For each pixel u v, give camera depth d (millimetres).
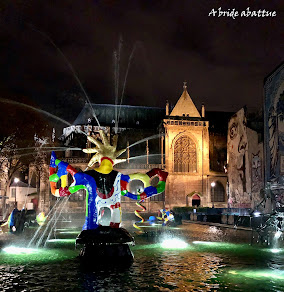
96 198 17859
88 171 18328
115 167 93750
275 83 52875
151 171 19891
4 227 41344
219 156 104938
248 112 70875
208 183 97438
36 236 30938
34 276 13844
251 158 67438
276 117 52250
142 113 114250
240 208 69500
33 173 90875
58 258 18094
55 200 84125
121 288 11961
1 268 15445
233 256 19062
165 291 11648
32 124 68375
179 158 98875
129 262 16969
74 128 102688
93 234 17453
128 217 71000
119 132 106062
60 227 43062
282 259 18141
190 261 17375
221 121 113625
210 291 11773
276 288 12195
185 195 96500
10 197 86562
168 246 23344
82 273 14328
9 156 66750
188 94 103125
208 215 48938
